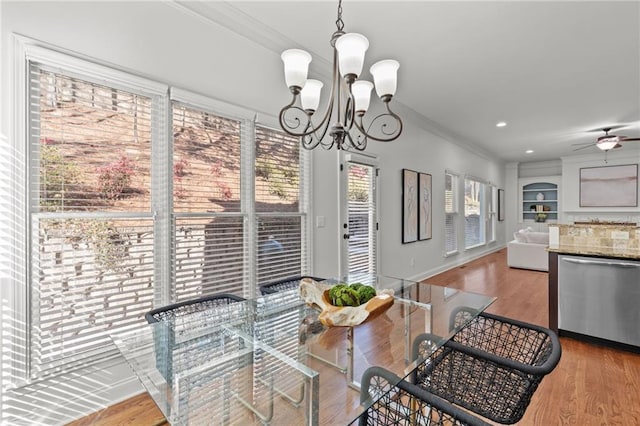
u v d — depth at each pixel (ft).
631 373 7.35
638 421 5.67
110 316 6.27
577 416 5.83
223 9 7.70
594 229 9.57
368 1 7.43
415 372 4.65
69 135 5.83
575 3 7.48
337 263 11.25
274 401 3.79
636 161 24.22
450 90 12.73
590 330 8.98
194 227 7.55
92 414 5.92
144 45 6.65
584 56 10.00
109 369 6.17
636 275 8.28
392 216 14.60
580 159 26.63
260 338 5.13
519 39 9.04
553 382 7.00
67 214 5.76
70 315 5.80
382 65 5.13
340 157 11.50
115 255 6.35
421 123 16.48
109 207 6.29
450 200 20.44
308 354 4.69
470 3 7.50
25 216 5.31
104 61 6.13
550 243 10.37
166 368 4.36
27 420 5.32
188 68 7.36
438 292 7.54
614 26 8.38
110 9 6.20
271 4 7.55
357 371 4.22
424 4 7.54
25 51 5.28
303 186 10.23
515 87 12.48
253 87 8.70
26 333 5.30
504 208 30.68
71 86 5.85
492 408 4.03
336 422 3.41
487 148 24.11
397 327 5.43
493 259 23.39
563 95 13.32
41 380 5.45
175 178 7.23
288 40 9.11
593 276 8.92
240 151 8.54
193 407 3.71
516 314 11.39
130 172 6.58
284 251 9.59
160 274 6.97
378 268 13.48
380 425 3.79
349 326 5.15
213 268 7.93
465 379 4.44
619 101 13.98
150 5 6.73
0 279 5.10
